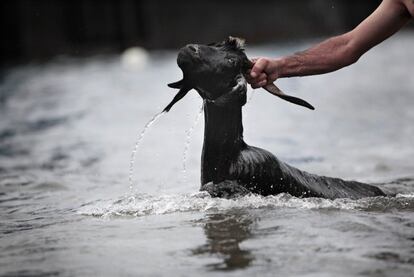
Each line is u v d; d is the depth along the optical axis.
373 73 31.16
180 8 53.97
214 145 7.93
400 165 11.69
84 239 6.61
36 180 11.38
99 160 13.48
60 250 6.23
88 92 27.59
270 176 7.99
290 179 8.13
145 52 49.53
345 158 12.67
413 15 7.78
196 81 7.73
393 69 32.28
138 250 6.05
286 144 14.68
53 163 13.39
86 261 5.79
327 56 8.09
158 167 12.27
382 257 5.54
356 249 5.77
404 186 9.58
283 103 22.25
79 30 50.44
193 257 5.73
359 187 8.55
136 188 10.10
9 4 47.06
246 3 55.22
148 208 7.92
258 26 54.84
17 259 6.01
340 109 20.36
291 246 5.92
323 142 14.76
